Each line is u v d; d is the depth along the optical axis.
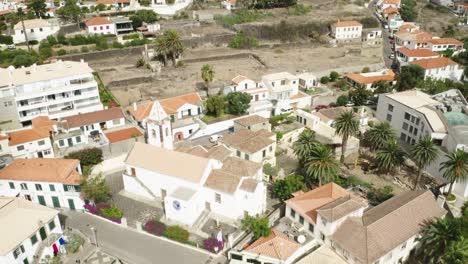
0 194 69.00
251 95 104.69
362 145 94.56
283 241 55.00
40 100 94.94
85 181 66.56
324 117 101.50
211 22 179.00
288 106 108.19
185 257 57.56
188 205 62.06
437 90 117.69
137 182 71.06
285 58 157.62
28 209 58.72
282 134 92.44
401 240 55.91
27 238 54.53
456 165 70.62
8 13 164.12
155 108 77.69
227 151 74.56
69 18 162.12
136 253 58.31
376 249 53.34
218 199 64.94
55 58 133.88
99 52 141.62
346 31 179.88
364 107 111.44
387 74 132.50
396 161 79.06
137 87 122.88
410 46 164.38
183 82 127.25
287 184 69.31
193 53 156.00
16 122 93.69
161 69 139.00
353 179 77.31
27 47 137.00
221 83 126.69
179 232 60.62
